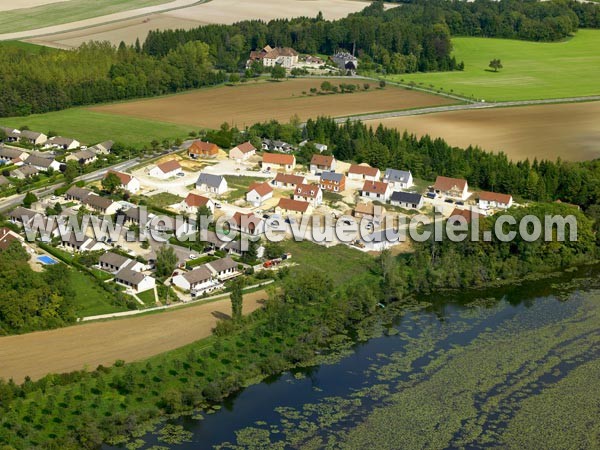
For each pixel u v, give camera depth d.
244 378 178.12
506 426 164.62
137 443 156.38
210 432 160.50
